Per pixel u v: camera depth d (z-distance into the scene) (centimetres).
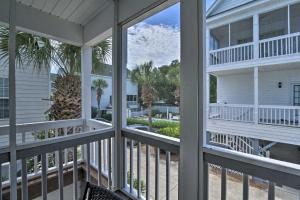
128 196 255
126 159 268
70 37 337
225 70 376
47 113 427
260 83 352
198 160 163
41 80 499
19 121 472
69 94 390
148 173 229
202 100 162
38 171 306
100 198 109
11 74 177
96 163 333
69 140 218
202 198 162
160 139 207
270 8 308
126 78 269
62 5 279
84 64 362
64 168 324
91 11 300
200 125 163
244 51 351
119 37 264
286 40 300
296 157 264
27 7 276
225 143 338
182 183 177
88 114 370
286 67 321
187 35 171
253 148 308
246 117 335
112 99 269
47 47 390
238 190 264
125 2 247
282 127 289
